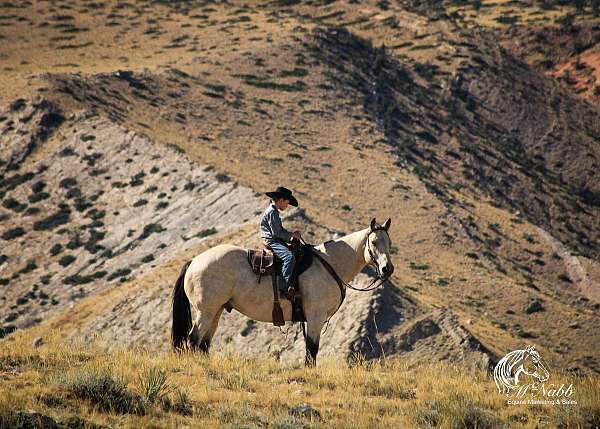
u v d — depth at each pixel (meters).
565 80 152.25
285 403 9.47
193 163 67.50
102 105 84.25
